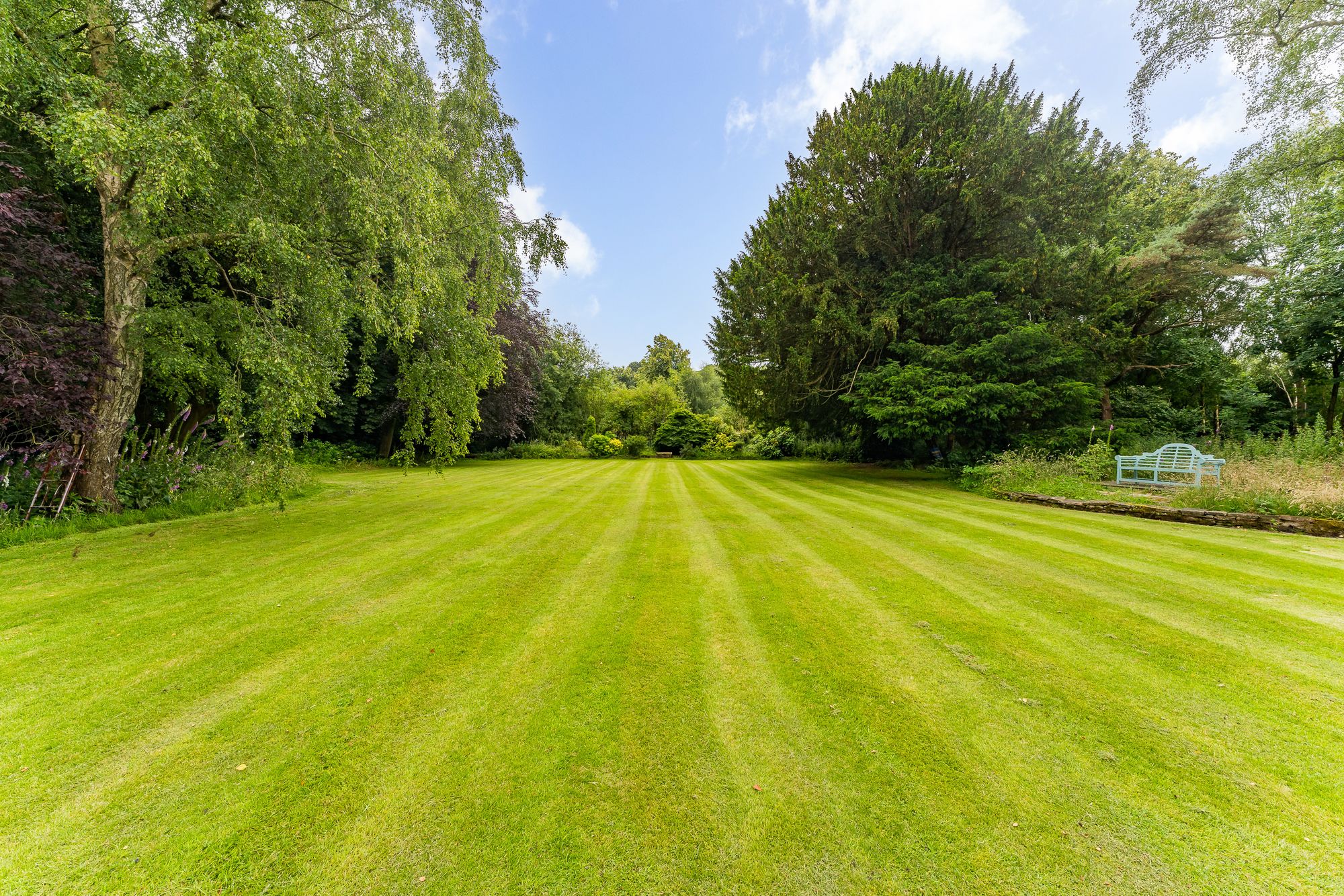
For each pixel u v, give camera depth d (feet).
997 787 6.12
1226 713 7.56
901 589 13.35
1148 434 44.06
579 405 91.30
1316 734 7.00
